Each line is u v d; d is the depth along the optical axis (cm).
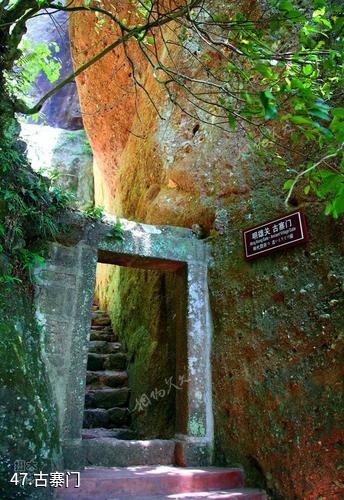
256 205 337
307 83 214
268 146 318
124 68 548
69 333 297
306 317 283
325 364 264
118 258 346
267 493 281
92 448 292
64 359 291
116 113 576
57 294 301
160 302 418
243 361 317
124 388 457
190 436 317
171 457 316
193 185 391
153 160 449
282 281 304
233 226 352
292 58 217
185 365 337
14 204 280
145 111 492
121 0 518
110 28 537
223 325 339
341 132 144
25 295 284
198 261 359
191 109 410
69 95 1099
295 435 271
